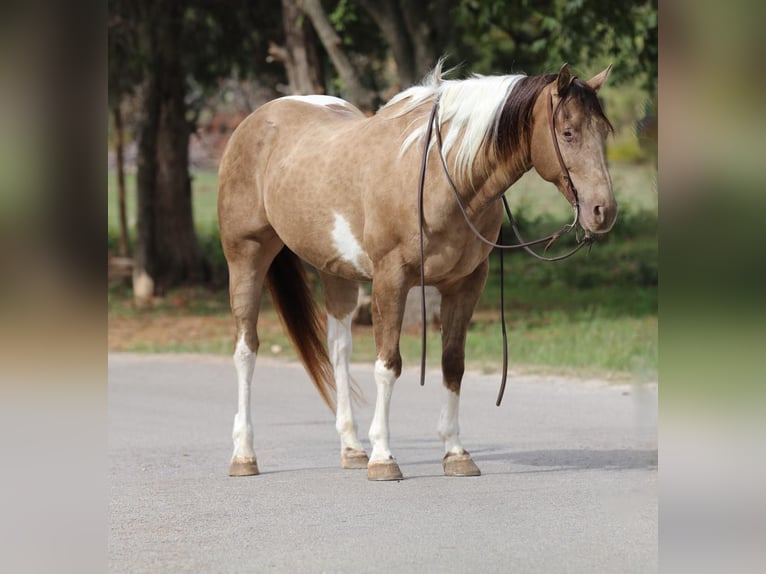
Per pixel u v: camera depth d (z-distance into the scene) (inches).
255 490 274.2
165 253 948.0
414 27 677.3
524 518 235.8
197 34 978.1
